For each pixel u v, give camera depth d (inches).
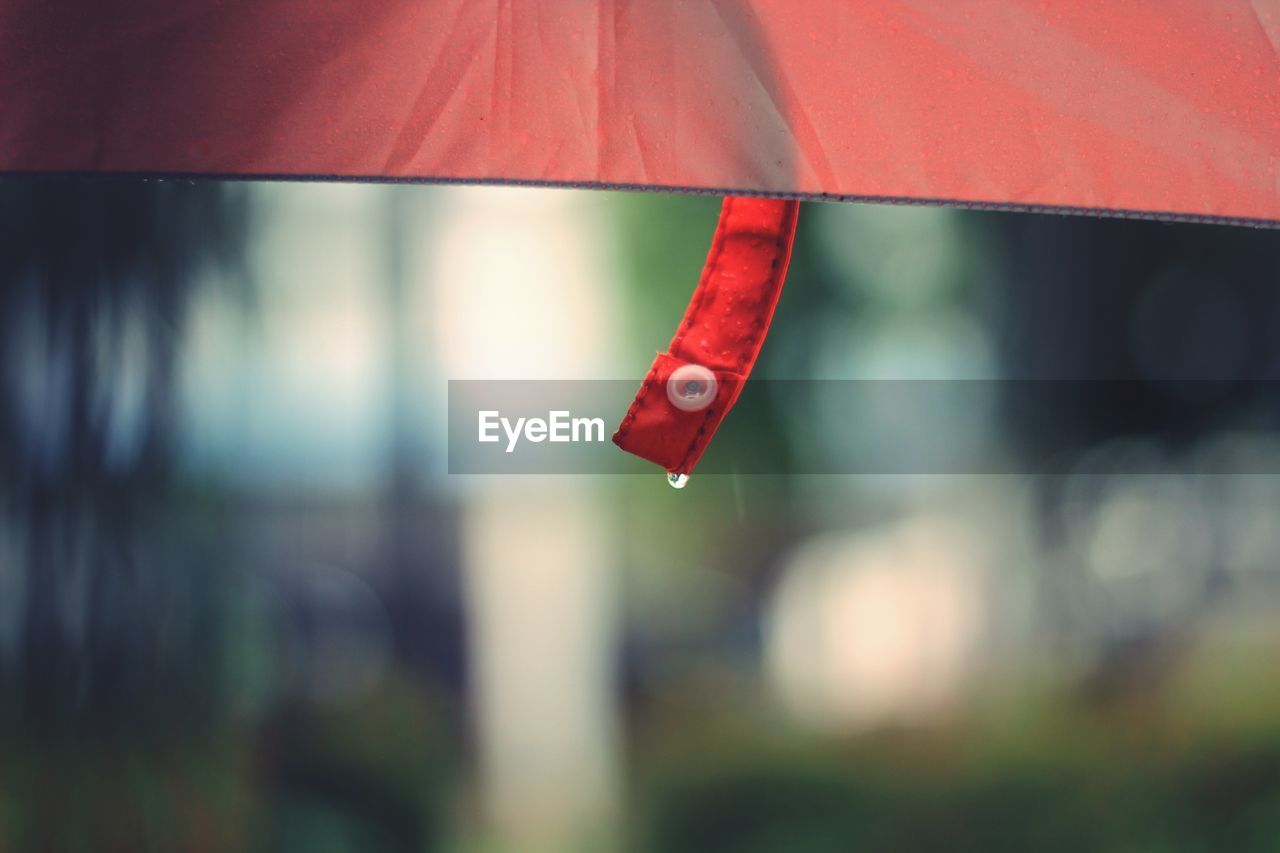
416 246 202.1
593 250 212.1
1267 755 172.1
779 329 218.2
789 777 177.0
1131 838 167.9
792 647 213.9
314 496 195.3
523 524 229.0
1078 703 187.8
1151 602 217.6
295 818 141.9
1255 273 218.1
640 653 212.1
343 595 194.5
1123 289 221.3
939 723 187.0
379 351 205.2
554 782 176.6
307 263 185.2
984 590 223.0
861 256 216.4
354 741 165.8
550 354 218.2
